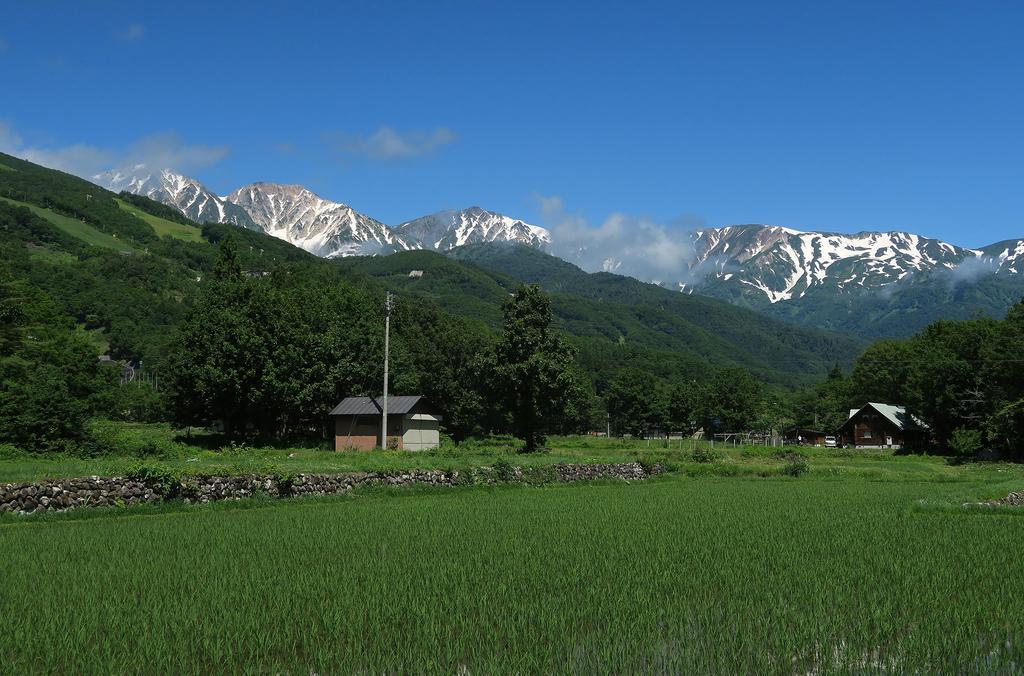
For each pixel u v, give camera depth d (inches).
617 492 1445.6
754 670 360.8
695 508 1116.5
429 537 778.2
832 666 368.8
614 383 5669.3
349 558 644.1
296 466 1317.7
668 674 354.3
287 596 495.8
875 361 4699.8
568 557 654.5
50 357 2044.8
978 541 775.7
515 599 489.7
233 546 710.5
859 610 467.5
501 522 917.2
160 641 394.9
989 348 3006.9
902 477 2003.0
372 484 1336.1
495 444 2760.8
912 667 368.2
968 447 2770.7
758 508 1123.3
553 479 1624.0
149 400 4018.2
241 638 402.9
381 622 435.5
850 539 783.1
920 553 694.5
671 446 3184.1
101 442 1573.6
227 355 2476.6
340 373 2773.1
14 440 1501.0
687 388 5457.7
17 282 2127.2
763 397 6008.9
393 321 3540.8
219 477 1115.9
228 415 2598.4
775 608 469.1
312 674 352.5
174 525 867.4
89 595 499.5
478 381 2699.3
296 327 2696.9
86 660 365.1
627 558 649.6
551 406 2448.3
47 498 938.1
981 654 390.9
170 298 7204.7
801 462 2102.6
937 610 472.7
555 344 2468.0
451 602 480.7
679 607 471.5
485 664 363.9
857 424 3882.9
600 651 383.6
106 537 764.0
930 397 3270.2
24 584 535.5
